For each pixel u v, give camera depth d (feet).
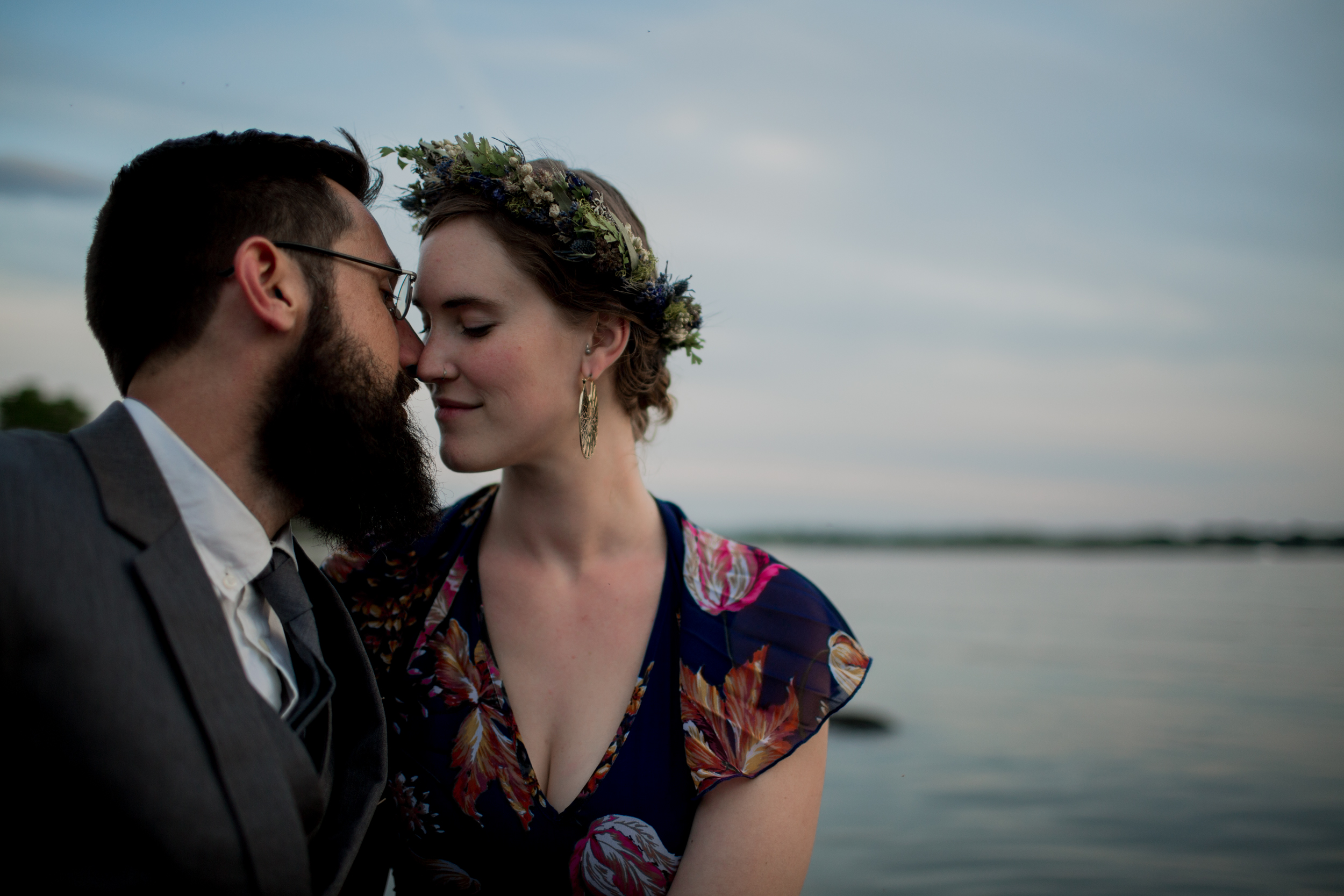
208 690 3.83
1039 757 37.42
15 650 3.48
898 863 25.25
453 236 5.25
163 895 3.56
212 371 4.48
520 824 5.23
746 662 5.47
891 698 50.44
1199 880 24.11
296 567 4.86
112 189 4.60
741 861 5.09
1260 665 62.75
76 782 3.50
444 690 5.54
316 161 4.91
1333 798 31.86
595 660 5.65
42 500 3.69
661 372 6.33
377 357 4.99
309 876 3.95
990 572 180.75
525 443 5.39
